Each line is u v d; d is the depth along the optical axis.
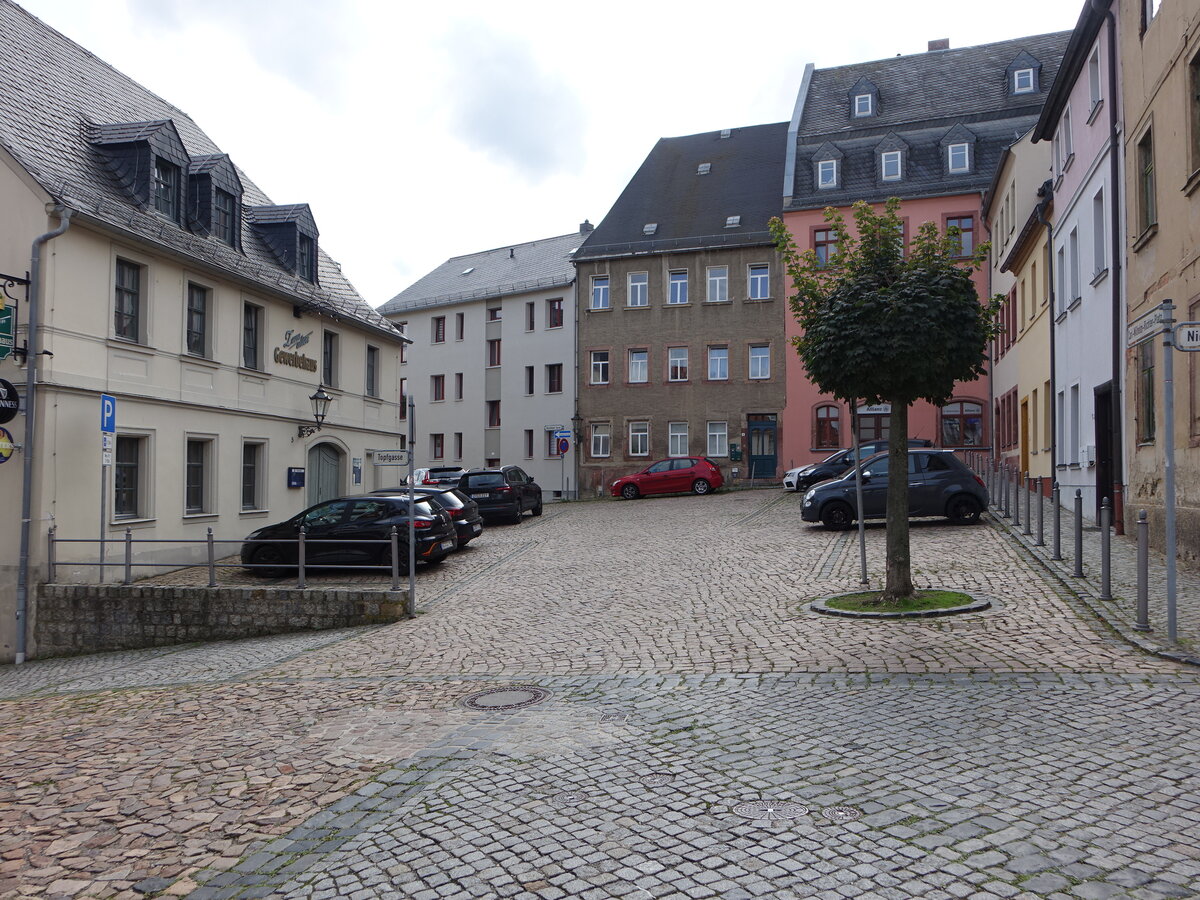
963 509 19.05
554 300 47.94
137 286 18.52
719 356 42.94
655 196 46.66
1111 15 16.64
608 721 7.15
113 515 17.41
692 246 43.06
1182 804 4.84
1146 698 6.89
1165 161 13.67
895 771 5.55
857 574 14.13
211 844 5.15
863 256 11.17
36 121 18.12
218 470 20.69
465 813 5.28
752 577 14.67
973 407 38.84
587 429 44.84
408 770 6.19
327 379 25.98
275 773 6.37
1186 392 12.48
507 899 4.18
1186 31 12.71
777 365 41.81
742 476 41.84
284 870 4.70
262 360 22.56
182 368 19.50
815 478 30.89
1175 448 12.88
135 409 18.06
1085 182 19.22
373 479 28.11
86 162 18.69
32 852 5.22
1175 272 13.24
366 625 13.88
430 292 55.03
